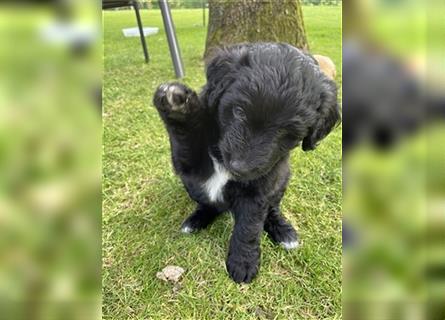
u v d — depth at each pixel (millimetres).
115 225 459
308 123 311
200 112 365
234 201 401
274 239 440
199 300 371
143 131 678
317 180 549
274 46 337
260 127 298
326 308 366
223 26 953
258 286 385
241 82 311
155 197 512
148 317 355
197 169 408
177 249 429
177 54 938
